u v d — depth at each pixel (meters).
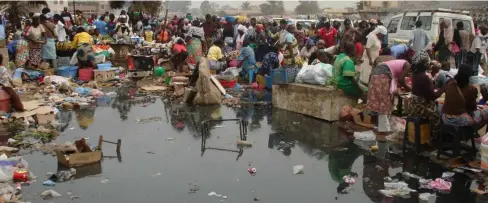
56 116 8.19
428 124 6.09
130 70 12.91
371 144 6.55
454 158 5.72
